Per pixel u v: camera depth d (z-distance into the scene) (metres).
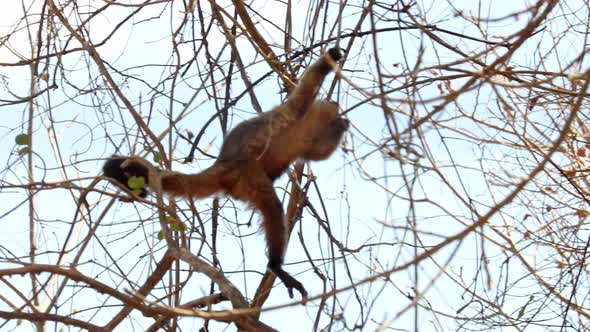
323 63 12.88
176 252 11.08
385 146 8.79
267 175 13.43
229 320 9.98
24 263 9.71
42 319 10.19
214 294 11.16
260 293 13.05
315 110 13.22
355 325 9.54
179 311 8.67
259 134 13.19
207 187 12.80
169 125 12.17
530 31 8.85
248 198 13.04
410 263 7.90
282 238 12.91
